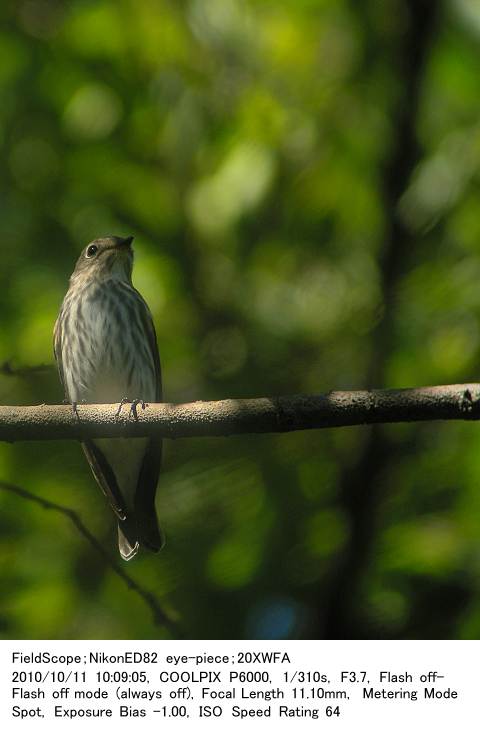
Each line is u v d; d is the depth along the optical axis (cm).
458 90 1274
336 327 1186
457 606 1095
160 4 1266
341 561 1105
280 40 1287
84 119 1245
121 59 1255
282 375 1161
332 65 1292
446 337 1150
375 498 1124
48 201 1227
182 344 1182
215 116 1248
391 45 1296
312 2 1291
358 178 1266
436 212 1226
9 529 1111
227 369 1170
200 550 1115
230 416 750
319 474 1144
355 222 1255
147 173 1240
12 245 1199
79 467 1119
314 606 1111
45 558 1111
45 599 1105
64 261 1195
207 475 1133
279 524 1122
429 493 1122
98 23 1258
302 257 1226
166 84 1252
